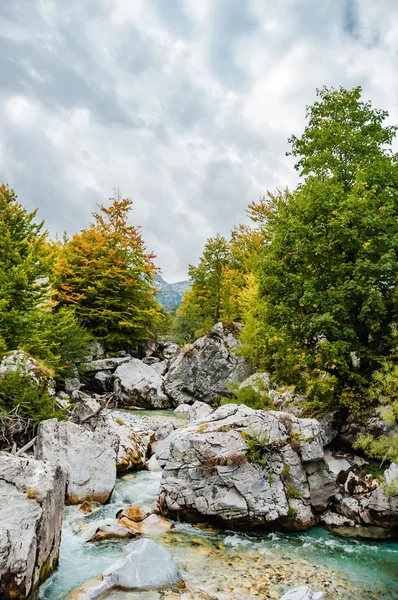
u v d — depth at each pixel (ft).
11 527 20.52
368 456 38.42
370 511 33.19
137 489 40.91
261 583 23.71
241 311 103.24
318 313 44.93
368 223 42.86
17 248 71.51
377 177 48.83
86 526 30.96
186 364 99.55
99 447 39.09
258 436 34.94
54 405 46.21
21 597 19.34
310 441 36.01
